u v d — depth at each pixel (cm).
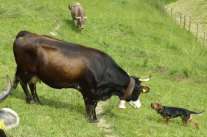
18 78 888
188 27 3072
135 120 949
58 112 873
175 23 3044
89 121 877
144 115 1016
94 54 855
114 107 1051
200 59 2206
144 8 3362
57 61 834
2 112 707
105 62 854
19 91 1009
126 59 1956
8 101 885
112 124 882
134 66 1858
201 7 3803
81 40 2159
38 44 841
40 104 924
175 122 1009
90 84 844
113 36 2438
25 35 868
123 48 2170
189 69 1862
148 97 1253
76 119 869
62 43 857
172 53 2245
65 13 2642
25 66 862
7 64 1305
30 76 873
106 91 870
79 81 851
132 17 2894
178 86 1545
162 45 2380
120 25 2664
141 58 2023
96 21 2650
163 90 1400
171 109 952
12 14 2255
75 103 997
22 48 851
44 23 2277
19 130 699
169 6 4028
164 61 2011
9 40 1680
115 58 1919
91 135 775
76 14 2317
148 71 1811
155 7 3538
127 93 874
